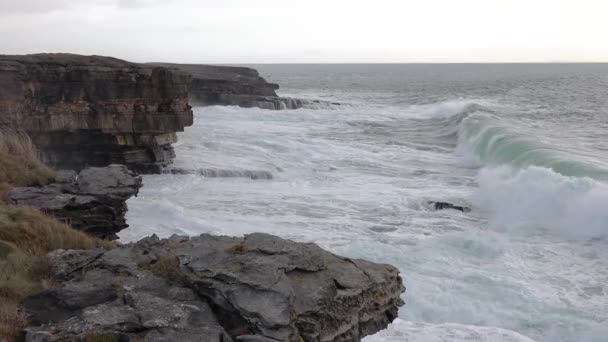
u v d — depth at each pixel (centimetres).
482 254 1736
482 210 2325
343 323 870
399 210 2283
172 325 775
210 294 853
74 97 2934
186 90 3200
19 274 948
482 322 1285
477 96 9488
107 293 866
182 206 2273
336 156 3522
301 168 3128
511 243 1823
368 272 960
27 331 749
